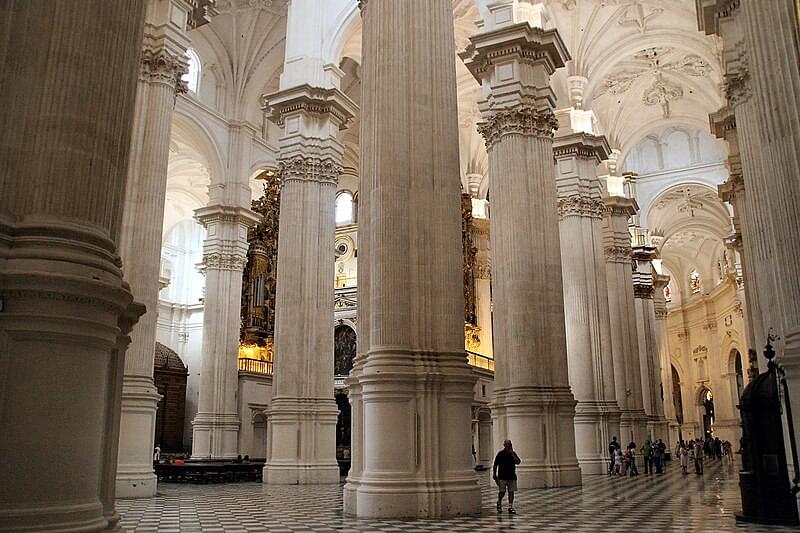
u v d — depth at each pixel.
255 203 27.83
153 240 11.96
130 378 11.38
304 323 15.96
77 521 3.85
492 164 15.52
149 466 11.44
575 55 22.52
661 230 41.31
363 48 10.63
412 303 8.85
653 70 27.66
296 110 17.14
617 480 16.19
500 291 14.80
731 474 18.86
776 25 7.46
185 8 13.30
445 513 8.21
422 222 9.09
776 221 7.75
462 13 21.98
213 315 22.11
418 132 9.38
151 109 12.42
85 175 4.32
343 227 30.98
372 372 8.47
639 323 31.52
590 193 21.02
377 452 8.29
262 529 7.36
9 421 3.78
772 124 7.58
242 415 22.69
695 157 34.75
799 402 7.11
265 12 23.77
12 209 4.15
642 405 24.55
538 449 13.53
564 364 14.23
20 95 4.31
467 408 8.72
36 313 3.91
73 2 4.48
